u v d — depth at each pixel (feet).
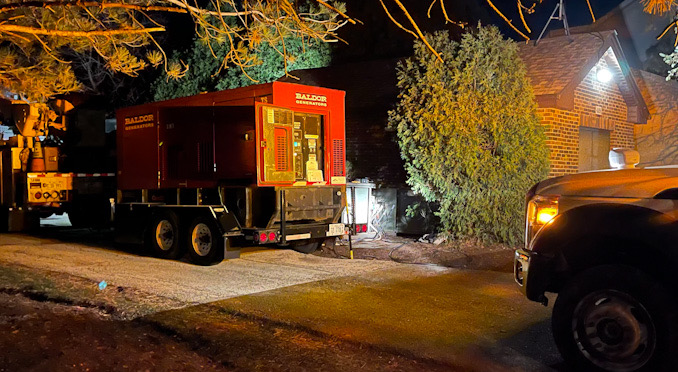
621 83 47.16
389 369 16.35
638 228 14.69
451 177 35.81
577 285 15.29
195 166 34.37
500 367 16.30
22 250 39.27
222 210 32.35
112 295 25.25
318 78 55.06
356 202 37.24
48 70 27.76
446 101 35.37
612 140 47.60
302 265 32.68
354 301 23.80
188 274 30.14
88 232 51.75
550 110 39.63
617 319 14.69
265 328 20.35
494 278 28.12
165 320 21.30
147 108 37.40
